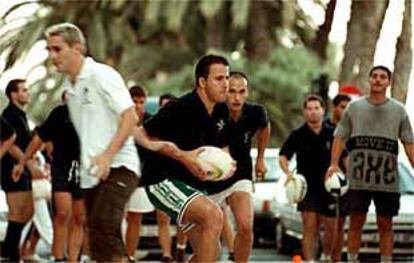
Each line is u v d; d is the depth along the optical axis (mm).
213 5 85188
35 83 88812
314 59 86875
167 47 89938
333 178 31109
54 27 20438
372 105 30094
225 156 21781
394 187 30141
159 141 21328
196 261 21359
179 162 21359
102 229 20000
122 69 88625
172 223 34188
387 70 30047
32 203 31938
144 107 33969
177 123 21641
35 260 35031
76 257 30188
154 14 86938
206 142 22172
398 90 58812
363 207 30391
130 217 32375
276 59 87500
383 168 30062
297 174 33188
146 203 32156
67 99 20875
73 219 30047
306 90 86562
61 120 29359
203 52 89625
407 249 37688
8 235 31891
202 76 21906
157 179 21500
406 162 41625
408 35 59656
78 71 20344
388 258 30500
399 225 37531
